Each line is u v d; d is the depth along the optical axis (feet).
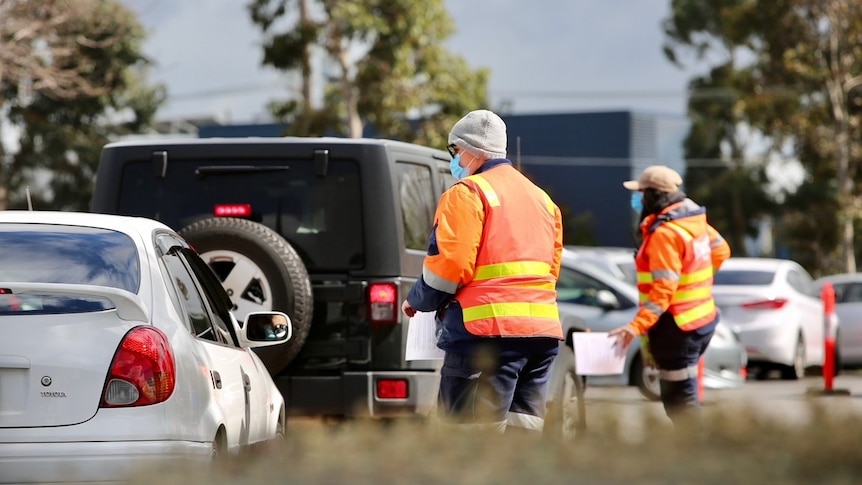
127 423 37.09
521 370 44.78
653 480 20.42
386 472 21.56
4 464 36.50
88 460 36.58
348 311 62.59
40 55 246.47
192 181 64.80
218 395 41.65
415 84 277.44
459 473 21.16
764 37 321.32
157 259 41.42
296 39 274.77
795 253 373.40
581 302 110.01
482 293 43.52
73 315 37.96
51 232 41.50
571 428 24.70
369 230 63.00
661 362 62.34
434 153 69.41
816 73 316.19
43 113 358.23
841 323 153.28
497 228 43.70
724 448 21.77
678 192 62.08
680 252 61.05
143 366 37.58
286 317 48.88
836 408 22.88
